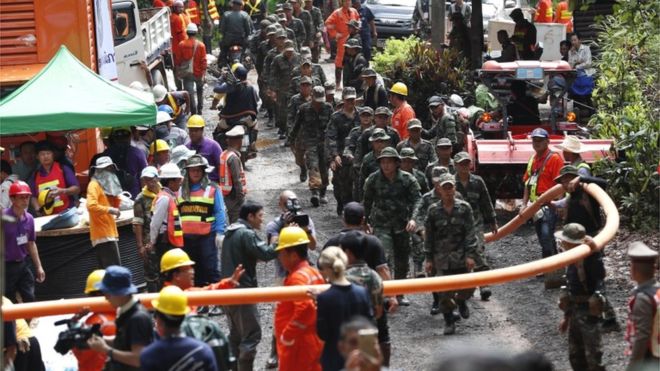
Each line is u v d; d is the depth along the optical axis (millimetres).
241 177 44812
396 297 39969
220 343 25094
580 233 30844
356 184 48062
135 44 63250
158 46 69375
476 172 49031
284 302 28484
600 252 30953
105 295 24688
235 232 32719
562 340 35500
